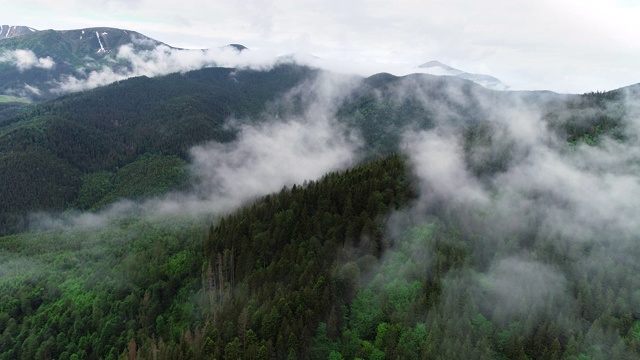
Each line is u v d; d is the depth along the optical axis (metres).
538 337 98.31
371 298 108.06
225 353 93.62
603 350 93.75
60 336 129.38
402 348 92.69
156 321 131.88
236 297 114.25
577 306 107.75
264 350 90.94
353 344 96.62
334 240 128.25
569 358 91.69
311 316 99.56
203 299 127.94
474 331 98.38
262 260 131.00
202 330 108.06
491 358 93.50
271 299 110.50
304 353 93.75
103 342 128.00
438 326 97.38
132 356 112.00
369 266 118.69
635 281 114.12
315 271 115.44
